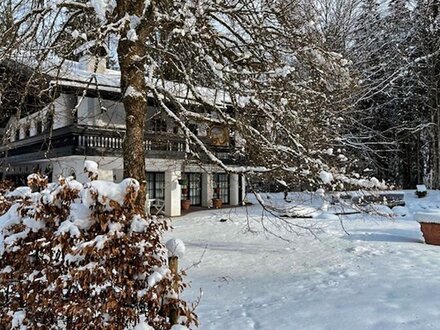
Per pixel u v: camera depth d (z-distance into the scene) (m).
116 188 2.93
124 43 7.68
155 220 3.17
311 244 11.92
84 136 17.66
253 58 8.30
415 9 30.11
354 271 8.13
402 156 33.47
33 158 20.28
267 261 9.80
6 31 7.50
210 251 11.30
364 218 16.88
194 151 9.36
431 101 29.36
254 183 10.02
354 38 24.42
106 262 2.76
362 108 26.86
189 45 8.22
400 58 28.33
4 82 8.44
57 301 2.80
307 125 8.37
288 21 8.17
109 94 17.52
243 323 5.36
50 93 8.38
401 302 5.71
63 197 2.99
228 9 8.05
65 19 8.87
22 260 3.04
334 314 5.44
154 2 7.62
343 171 8.12
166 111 8.20
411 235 13.14
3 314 3.11
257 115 8.20
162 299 2.93
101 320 2.72
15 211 3.31
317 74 8.29
